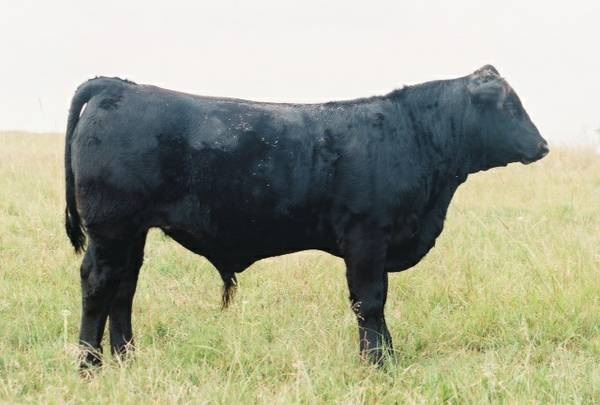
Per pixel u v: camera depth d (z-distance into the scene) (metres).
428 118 6.06
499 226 9.88
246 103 5.80
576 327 6.33
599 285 6.94
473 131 6.16
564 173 14.52
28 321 6.54
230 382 5.23
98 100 5.57
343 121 5.82
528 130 6.20
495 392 5.00
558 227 9.66
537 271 7.43
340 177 5.70
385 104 6.00
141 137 5.50
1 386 5.07
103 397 4.91
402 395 5.04
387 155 5.81
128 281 5.98
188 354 5.96
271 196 5.62
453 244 8.89
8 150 15.12
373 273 5.78
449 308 7.12
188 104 5.65
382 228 5.77
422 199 5.99
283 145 5.65
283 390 4.92
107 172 5.49
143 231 5.69
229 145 5.57
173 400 4.69
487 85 6.06
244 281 8.00
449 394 5.02
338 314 7.16
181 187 5.59
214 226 5.67
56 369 5.45
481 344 6.32
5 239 8.75
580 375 5.36
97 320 5.68
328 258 8.34
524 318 6.35
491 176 14.05
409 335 6.44
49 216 9.66
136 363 5.56
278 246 5.86
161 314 6.94
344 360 5.72
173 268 8.47
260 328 6.57
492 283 7.30
